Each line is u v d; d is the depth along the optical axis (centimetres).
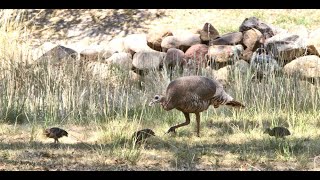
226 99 2877
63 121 3250
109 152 2634
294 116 3125
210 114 3300
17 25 4472
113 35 4575
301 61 3681
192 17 4722
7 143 2825
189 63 3909
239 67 3700
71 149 2727
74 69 3588
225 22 4591
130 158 2552
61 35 4612
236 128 3016
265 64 3594
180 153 2622
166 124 3133
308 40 3803
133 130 2983
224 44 3997
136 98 3456
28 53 3753
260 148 2720
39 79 3494
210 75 3703
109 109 3316
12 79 3462
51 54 3906
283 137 2833
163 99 2778
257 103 3303
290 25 4441
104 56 4066
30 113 3325
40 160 2552
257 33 3934
